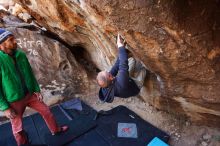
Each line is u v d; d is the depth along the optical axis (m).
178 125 4.01
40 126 4.27
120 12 2.41
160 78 3.42
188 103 3.58
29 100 3.45
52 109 4.68
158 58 2.87
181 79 3.14
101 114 4.41
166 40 2.54
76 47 5.72
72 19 3.88
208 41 2.49
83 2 2.72
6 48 3.03
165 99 3.93
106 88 3.09
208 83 2.94
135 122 4.16
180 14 2.30
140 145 3.74
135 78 3.67
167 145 3.59
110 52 4.00
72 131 4.08
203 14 2.36
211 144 3.61
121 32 2.70
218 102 3.10
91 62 5.62
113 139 3.88
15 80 3.12
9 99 3.16
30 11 4.85
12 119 3.38
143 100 4.58
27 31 5.03
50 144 3.85
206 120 3.76
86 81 5.20
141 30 2.50
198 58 2.64
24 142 3.69
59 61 5.14
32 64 5.00
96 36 3.96
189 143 3.71
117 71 3.27
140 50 2.91
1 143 3.97
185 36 2.44
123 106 4.56
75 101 4.83
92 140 3.91
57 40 5.64
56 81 5.07
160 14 2.29
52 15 4.13
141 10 2.31
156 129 3.99
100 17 2.82
